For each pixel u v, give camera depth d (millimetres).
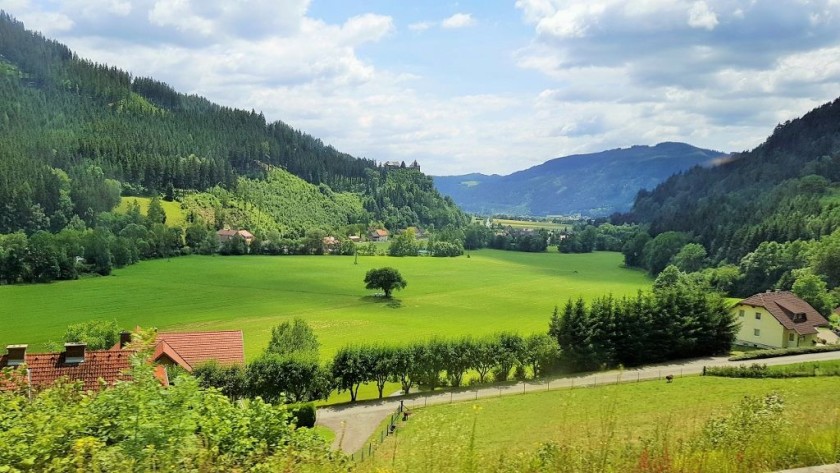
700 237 187250
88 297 128750
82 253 155750
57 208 197375
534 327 108625
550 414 35312
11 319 106500
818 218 146250
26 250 143000
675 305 69312
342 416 49344
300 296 140625
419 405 52000
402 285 141875
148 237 190000
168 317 113000
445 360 60812
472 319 117625
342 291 149875
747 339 82312
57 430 10977
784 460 9148
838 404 14570
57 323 103875
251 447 12992
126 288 140875
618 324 66625
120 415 11555
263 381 51875
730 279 134250
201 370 49875
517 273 195250
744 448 9547
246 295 139000
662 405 35719
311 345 64938
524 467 9383
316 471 10531
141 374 12680
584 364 65312
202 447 11320
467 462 9055
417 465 9281
